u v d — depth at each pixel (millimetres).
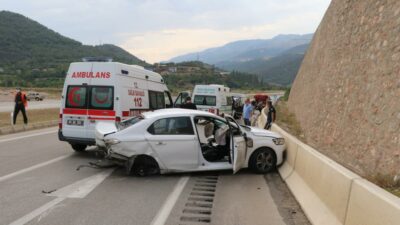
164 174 8789
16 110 17594
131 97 11102
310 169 6641
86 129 10539
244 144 8859
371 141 8031
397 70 7750
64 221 5434
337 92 11836
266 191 7500
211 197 6957
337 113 11188
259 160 9172
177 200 6691
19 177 8078
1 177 8039
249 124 17750
